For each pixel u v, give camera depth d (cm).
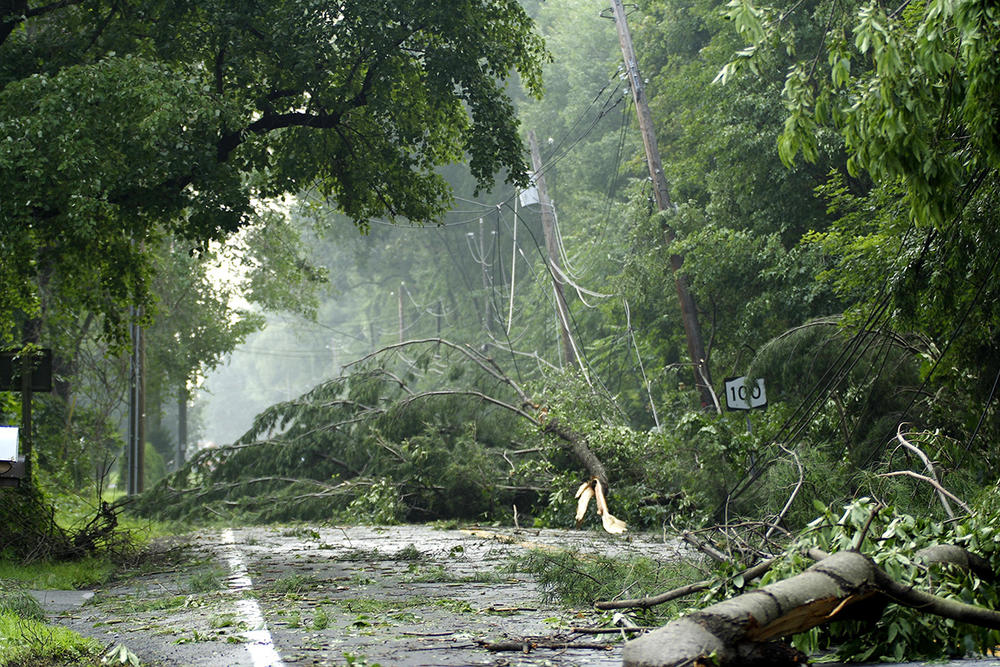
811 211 2338
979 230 1180
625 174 4744
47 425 2712
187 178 1525
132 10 1703
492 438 2347
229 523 2336
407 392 2478
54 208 1461
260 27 1648
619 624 669
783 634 502
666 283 2742
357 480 2348
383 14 1658
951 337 1243
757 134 2330
